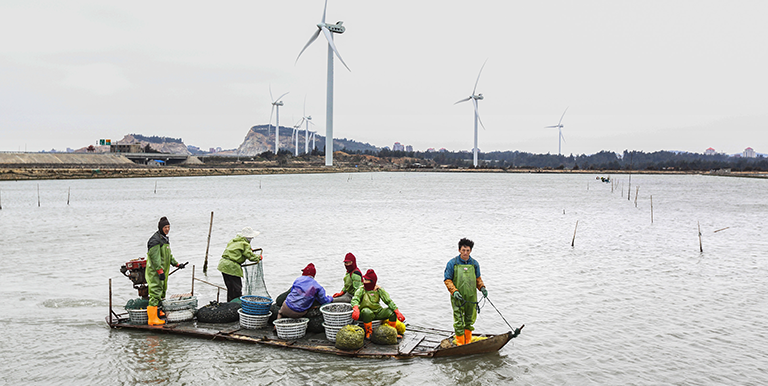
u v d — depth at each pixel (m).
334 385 10.45
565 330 14.09
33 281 19.50
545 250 28.09
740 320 15.02
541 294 17.98
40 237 32.44
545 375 11.11
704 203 73.56
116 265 22.88
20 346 12.38
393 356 11.83
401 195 89.69
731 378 11.00
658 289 18.78
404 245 29.61
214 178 181.75
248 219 45.16
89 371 10.98
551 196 91.00
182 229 37.09
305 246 29.02
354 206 62.78
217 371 11.02
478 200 77.62
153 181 145.50
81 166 175.25
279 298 13.91
